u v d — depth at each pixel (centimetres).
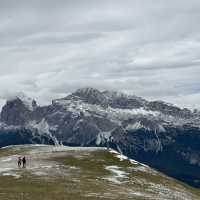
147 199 8481
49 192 8162
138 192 9356
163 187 10912
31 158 13525
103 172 11600
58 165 12162
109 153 13962
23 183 9175
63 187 8831
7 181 9469
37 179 9719
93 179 10388
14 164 12444
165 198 9156
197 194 11500
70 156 13538
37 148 16262
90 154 13838
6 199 7231
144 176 11844
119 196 8325
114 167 12350
